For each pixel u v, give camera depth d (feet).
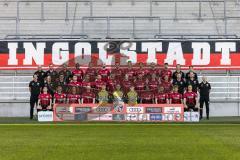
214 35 106.63
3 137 58.39
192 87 88.22
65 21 116.16
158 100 86.07
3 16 118.42
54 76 88.12
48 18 117.91
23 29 114.93
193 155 42.98
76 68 88.63
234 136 59.06
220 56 100.58
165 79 86.89
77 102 85.20
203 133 63.05
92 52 100.17
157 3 119.55
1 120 86.74
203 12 118.32
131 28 114.83
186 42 100.42
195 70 101.35
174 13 117.80
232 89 102.01
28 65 100.89
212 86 101.86
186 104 85.66
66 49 100.37
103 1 119.96
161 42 100.32
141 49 100.07
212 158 41.16
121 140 54.90
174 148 47.83
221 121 84.02
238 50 100.37
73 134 61.93
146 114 82.79
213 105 98.73
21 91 102.17
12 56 100.99
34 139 56.18
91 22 115.85
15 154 43.73
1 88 102.01
